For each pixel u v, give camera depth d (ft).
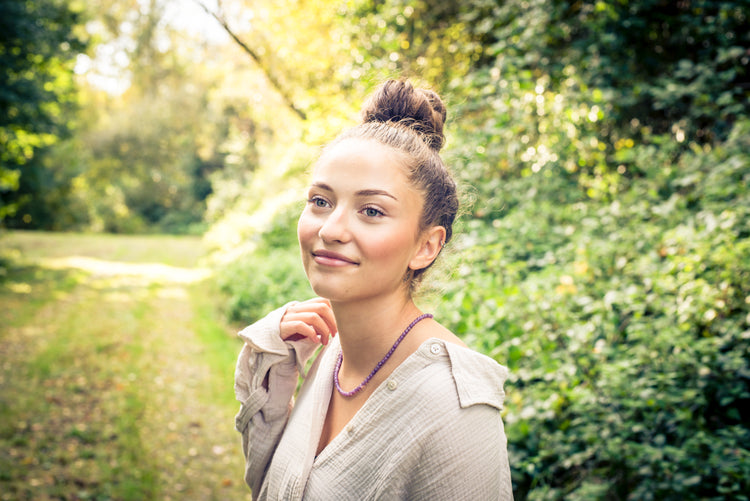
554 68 15.66
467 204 3.70
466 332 9.09
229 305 24.27
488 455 2.52
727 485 6.43
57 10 35.88
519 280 10.68
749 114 13.65
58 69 38.70
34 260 46.62
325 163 2.78
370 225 2.64
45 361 19.92
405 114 3.14
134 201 96.37
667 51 16.62
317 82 19.35
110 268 45.57
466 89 15.11
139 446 13.99
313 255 2.72
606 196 12.90
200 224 92.48
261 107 28.17
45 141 42.70
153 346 22.35
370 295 2.73
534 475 7.56
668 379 7.01
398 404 2.61
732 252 8.09
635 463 6.68
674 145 12.98
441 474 2.47
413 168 2.75
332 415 3.01
